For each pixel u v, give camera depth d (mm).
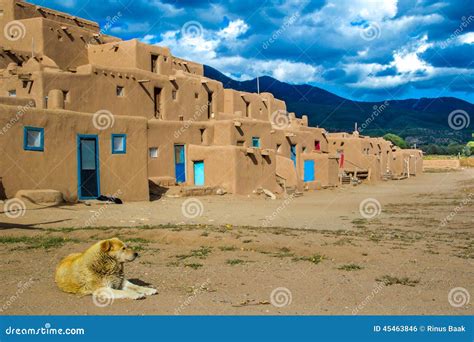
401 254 12812
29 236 14203
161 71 38469
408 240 15336
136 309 7512
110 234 14680
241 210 25094
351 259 12117
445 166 99875
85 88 30219
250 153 34312
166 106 37000
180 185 33594
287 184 39719
